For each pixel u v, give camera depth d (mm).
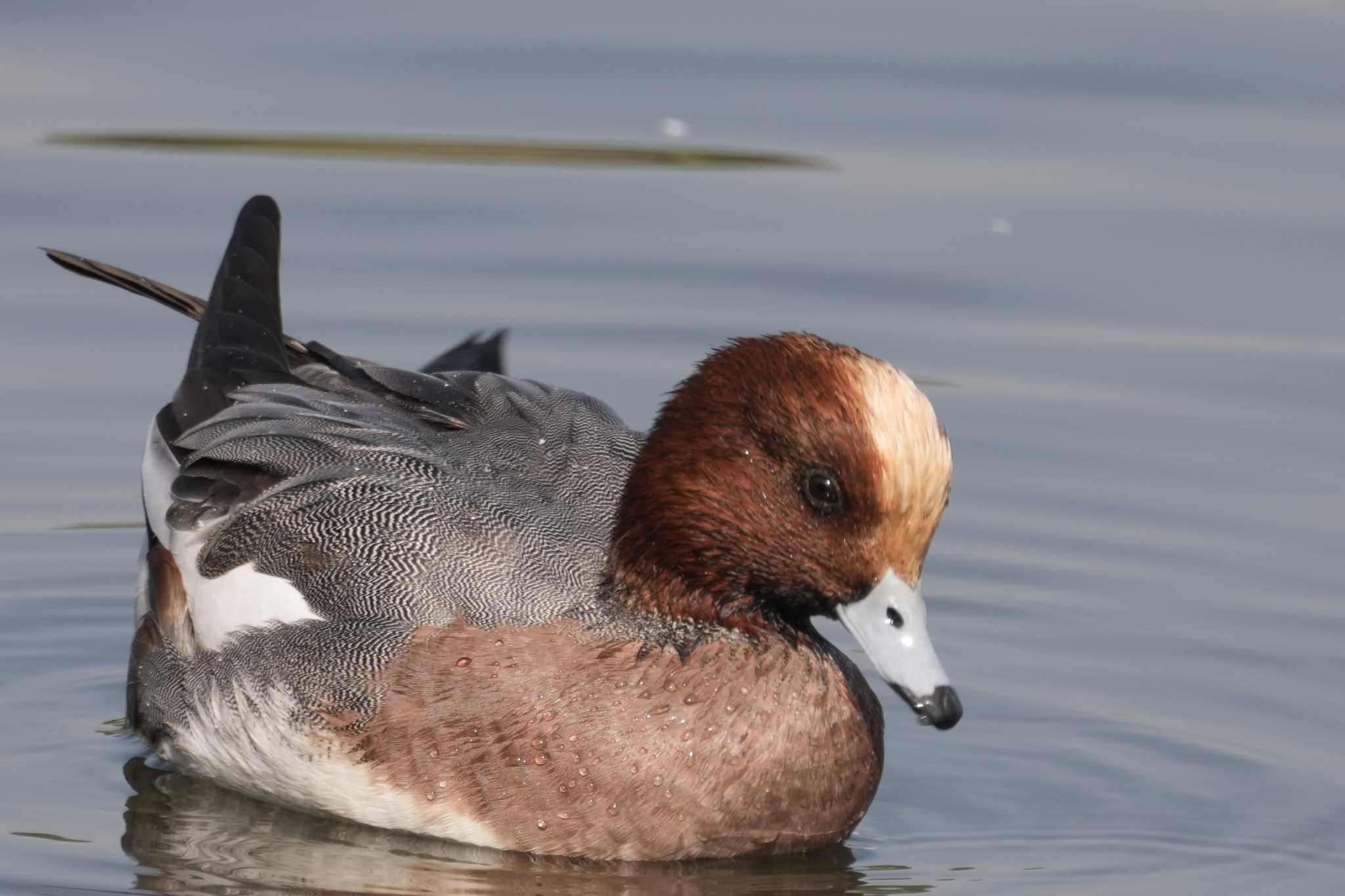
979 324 16391
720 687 10141
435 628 10383
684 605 10344
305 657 10531
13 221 17109
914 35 20391
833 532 9969
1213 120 18891
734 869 10273
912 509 9875
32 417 15078
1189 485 14547
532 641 10242
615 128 18703
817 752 10250
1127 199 17812
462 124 18672
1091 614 13266
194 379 12078
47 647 12781
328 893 9820
